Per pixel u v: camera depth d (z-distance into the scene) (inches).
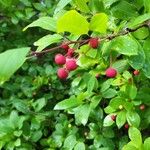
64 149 22.3
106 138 21.9
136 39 13.7
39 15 30.1
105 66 18.9
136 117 18.1
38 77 28.5
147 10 13.7
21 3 29.8
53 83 28.9
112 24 14.3
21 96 28.7
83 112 19.2
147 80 19.4
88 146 22.8
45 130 25.8
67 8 20.9
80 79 20.6
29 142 24.1
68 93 27.8
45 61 30.9
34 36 31.7
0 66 8.0
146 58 13.3
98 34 13.0
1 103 28.3
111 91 19.7
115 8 14.6
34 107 25.6
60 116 25.4
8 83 29.8
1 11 29.1
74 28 11.2
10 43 31.3
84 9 14.0
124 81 19.2
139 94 18.6
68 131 24.2
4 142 22.7
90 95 19.5
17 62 8.1
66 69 11.9
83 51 13.6
